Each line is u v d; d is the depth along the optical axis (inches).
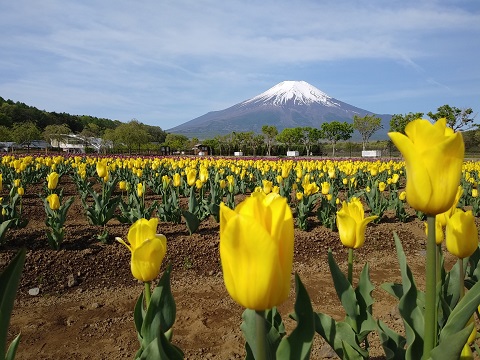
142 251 98.8
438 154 67.4
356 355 105.7
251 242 52.7
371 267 296.8
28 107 6235.2
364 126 3127.5
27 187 669.3
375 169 619.5
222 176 663.1
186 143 4488.2
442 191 68.7
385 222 433.7
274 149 3855.8
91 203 514.0
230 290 57.1
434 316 74.1
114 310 218.1
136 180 593.6
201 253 301.4
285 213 56.3
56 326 197.2
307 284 257.6
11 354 76.9
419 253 335.3
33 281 250.1
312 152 3708.2
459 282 106.0
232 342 179.8
